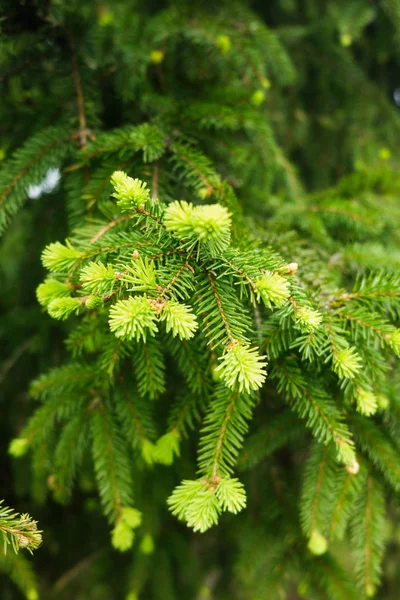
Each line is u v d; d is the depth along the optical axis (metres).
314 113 0.89
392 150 0.84
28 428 0.48
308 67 0.85
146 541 0.53
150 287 0.37
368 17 0.71
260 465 0.56
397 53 0.83
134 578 0.62
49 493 0.73
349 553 0.75
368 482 0.47
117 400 0.48
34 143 0.49
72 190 0.49
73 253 0.39
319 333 0.39
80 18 0.53
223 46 0.53
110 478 0.47
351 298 0.43
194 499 0.38
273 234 0.48
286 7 0.79
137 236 0.39
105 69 0.54
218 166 0.56
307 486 0.45
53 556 0.76
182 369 0.44
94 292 0.37
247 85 0.57
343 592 0.48
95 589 0.71
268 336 0.41
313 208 0.56
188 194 0.54
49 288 0.39
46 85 0.54
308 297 0.41
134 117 0.53
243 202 0.56
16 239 0.86
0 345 0.72
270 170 0.61
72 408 0.49
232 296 0.39
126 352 0.43
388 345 0.41
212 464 0.40
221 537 0.77
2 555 0.53
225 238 0.36
